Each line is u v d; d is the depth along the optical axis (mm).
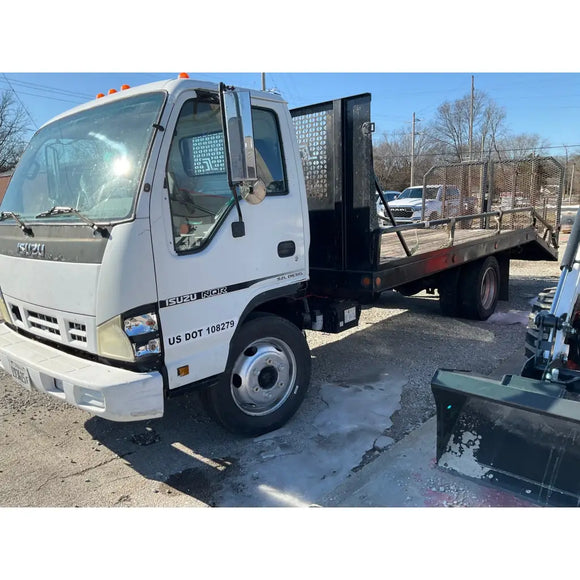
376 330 6500
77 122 3322
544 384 2672
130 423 4070
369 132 4035
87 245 2840
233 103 2834
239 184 3076
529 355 3615
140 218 2756
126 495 3096
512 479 2770
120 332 2766
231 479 3240
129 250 2723
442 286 6852
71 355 3119
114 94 3270
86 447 3699
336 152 4289
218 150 3197
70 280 2947
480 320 6906
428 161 44844
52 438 3838
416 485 3047
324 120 4355
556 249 9109
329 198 4438
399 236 4688
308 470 3309
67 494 3111
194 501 3021
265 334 3645
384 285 4418
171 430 3938
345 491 3033
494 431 2824
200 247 3064
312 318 4383
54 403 4461
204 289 3092
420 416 4020
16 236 3428
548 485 2672
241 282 3326
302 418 4035
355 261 4348
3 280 3615
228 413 3506
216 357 3213
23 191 3561
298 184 3713
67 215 3070
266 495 3051
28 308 3367
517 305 8008
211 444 3697
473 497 2910
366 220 4199
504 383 2707
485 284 6984
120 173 2912
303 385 3943
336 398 4402
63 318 3062
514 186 9281
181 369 3006
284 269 3639
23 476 3320
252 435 3715
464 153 44406
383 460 3330
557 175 8906
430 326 6652
